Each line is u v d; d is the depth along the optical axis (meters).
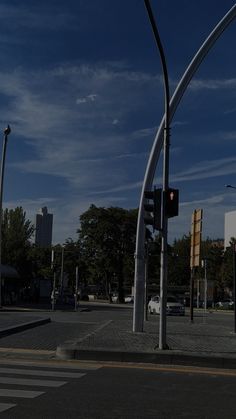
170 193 14.62
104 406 8.28
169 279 95.88
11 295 57.09
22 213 75.88
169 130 15.27
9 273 56.78
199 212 28.06
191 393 9.47
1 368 11.73
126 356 13.04
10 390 9.32
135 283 20.61
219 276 81.81
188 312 55.31
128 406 8.33
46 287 82.75
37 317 27.47
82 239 86.56
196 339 17.70
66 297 69.88
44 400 8.59
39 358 13.37
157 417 7.68
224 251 85.25
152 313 45.47
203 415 7.87
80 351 13.22
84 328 21.97
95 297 109.38
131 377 10.95
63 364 12.50
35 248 93.31
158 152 20.75
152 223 15.44
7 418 7.41
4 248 72.88
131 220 85.94
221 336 19.30
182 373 11.63
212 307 72.81
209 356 12.67
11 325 20.95
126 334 18.88
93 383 10.16
